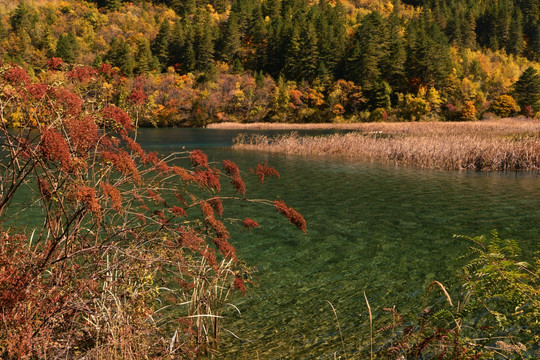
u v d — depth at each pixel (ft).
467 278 13.47
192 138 193.98
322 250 32.42
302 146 117.50
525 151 83.15
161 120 357.41
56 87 12.79
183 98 370.94
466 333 17.83
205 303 18.61
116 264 14.25
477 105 371.97
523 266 12.73
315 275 27.09
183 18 551.18
